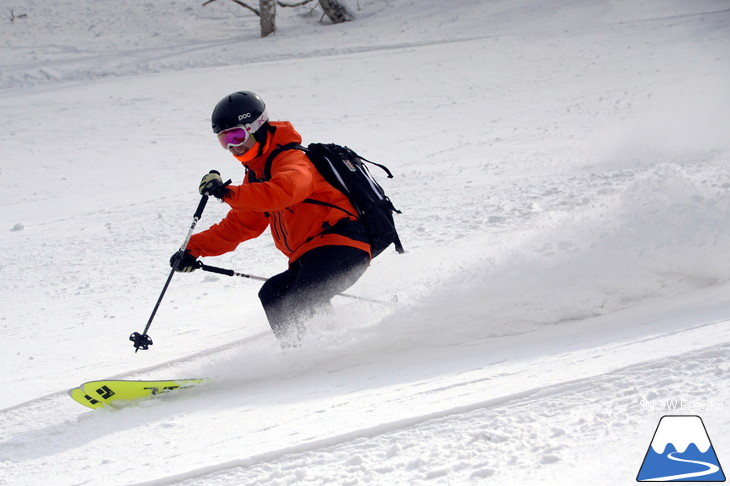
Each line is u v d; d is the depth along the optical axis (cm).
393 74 8156
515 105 6631
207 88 8006
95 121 6950
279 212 1600
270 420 1195
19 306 2631
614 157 4206
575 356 1211
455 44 9344
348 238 1572
